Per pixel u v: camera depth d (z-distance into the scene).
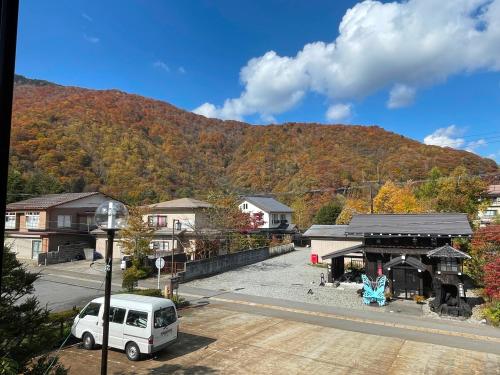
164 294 19.09
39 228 34.81
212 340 13.83
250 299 21.02
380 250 23.95
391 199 38.69
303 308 19.28
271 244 45.84
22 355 6.50
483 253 23.11
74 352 12.24
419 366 11.82
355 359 12.30
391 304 20.64
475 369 11.66
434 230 22.92
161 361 11.69
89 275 27.05
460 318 17.70
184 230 33.72
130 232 26.98
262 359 12.08
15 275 6.96
